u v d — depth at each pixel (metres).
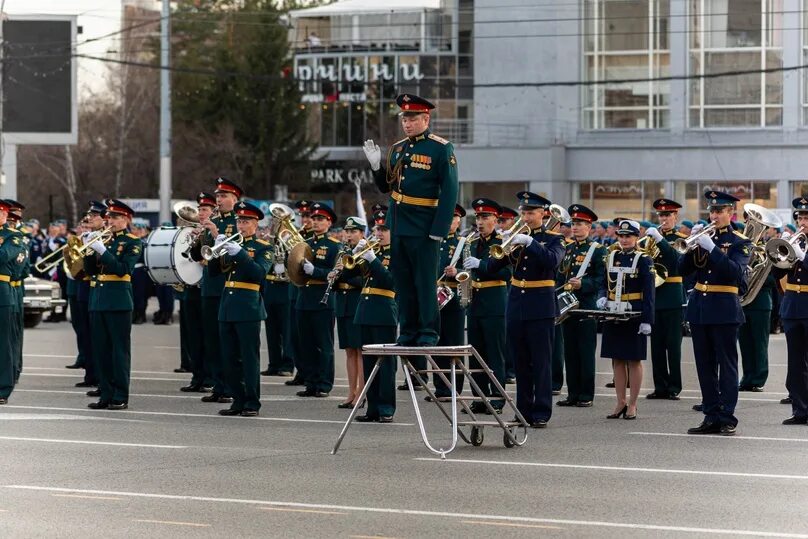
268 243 17.75
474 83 57.28
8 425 16.09
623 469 13.02
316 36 67.38
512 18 56.50
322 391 19.88
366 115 69.94
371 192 69.38
